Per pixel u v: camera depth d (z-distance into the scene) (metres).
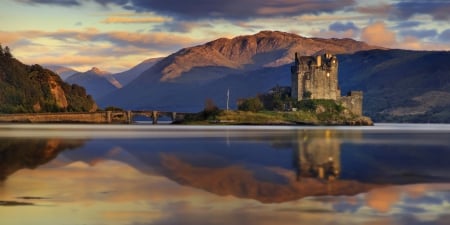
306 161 68.19
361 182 48.94
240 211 35.84
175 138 124.06
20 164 61.97
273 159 70.88
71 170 56.53
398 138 135.50
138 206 37.19
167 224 32.38
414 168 60.56
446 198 40.69
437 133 182.50
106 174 53.47
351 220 33.56
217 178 51.16
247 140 116.38
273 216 34.41
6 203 37.88
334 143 107.19
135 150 85.31
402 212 35.81
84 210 35.81
